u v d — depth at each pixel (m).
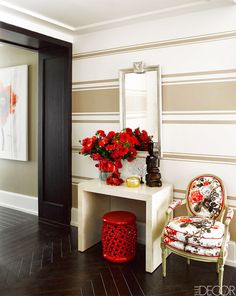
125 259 2.91
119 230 2.87
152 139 3.24
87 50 3.71
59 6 2.92
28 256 3.01
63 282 2.54
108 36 3.53
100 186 3.02
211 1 2.70
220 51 2.84
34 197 4.42
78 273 2.69
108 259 2.93
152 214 2.67
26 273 2.68
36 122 4.32
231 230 2.84
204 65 2.93
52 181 4.05
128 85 3.36
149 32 3.24
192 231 2.41
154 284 2.52
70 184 3.90
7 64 4.64
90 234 3.24
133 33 3.35
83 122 3.81
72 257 3.00
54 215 4.05
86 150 3.12
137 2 2.80
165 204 2.94
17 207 4.60
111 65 3.53
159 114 3.17
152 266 2.70
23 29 3.22
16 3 2.85
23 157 4.44
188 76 3.02
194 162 3.03
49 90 3.98
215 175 2.86
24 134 4.40
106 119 3.61
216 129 2.89
